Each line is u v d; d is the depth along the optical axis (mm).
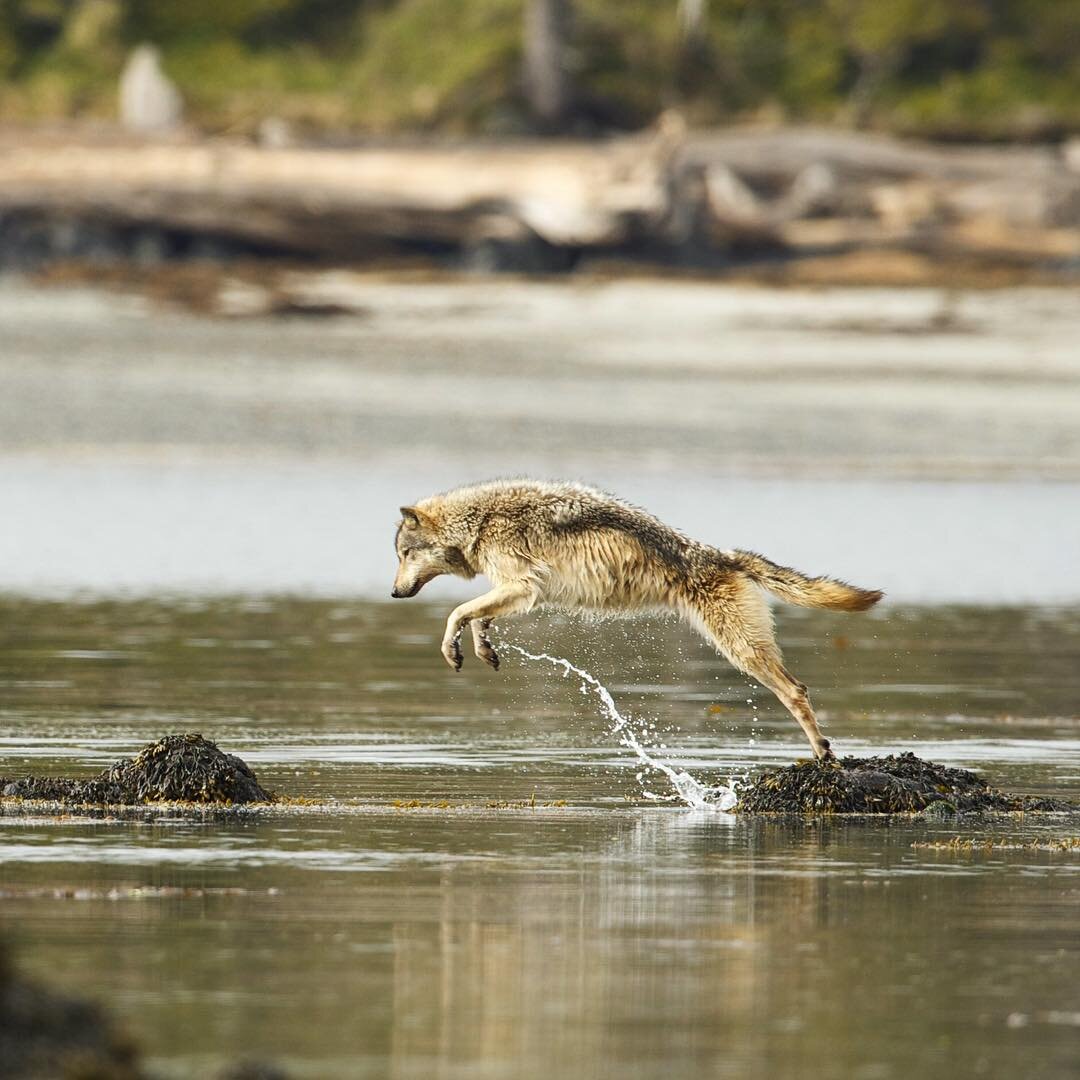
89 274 140000
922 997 22641
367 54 183500
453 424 115562
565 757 42844
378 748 43562
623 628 71438
